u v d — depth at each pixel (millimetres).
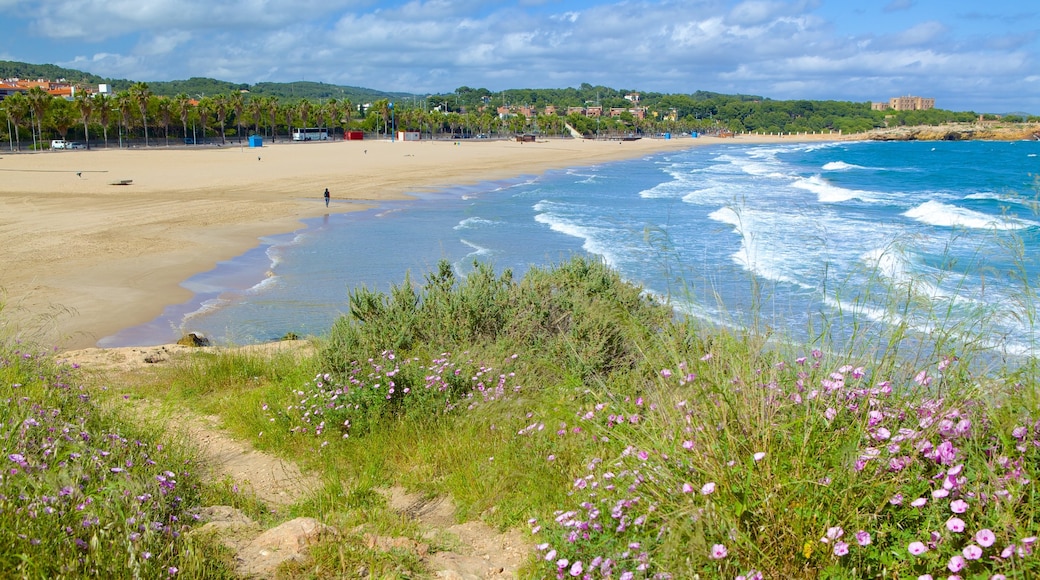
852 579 2779
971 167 67938
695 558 2916
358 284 19484
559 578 3281
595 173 63625
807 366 3838
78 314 16531
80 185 46938
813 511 2990
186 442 5953
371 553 3717
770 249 17969
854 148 133875
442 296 8445
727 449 3307
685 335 4691
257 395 7641
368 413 6309
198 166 67562
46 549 3100
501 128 196000
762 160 87625
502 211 35031
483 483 4820
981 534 2582
